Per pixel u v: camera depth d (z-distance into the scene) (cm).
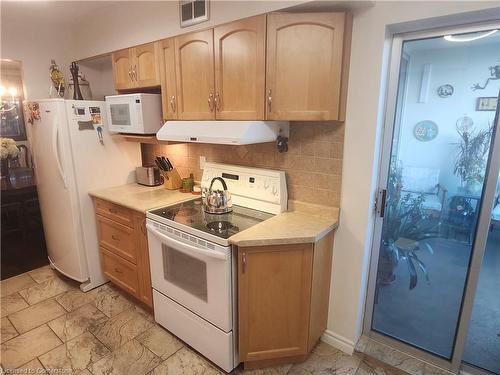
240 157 227
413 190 179
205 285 177
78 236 254
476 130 156
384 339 203
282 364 189
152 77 227
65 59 317
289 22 157
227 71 183
